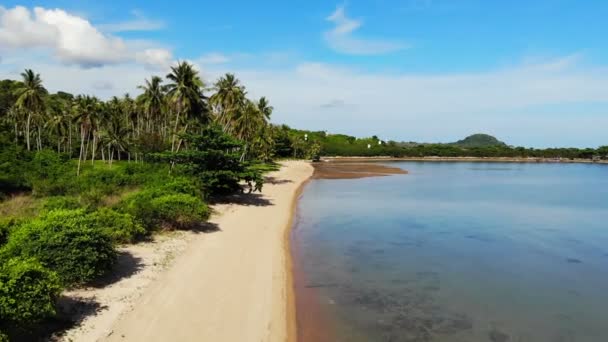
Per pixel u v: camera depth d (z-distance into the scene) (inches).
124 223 853.8
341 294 738.2
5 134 2785.4
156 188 1213.1
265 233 1113.4
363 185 2524.6
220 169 1499.8
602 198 2047.2
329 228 1278.3
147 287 646.5
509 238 1194.0
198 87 2176.4
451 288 786.8
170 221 983.6
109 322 530.6
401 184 2605.8
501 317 665.0
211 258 826.8
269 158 3499.0
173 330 533.3
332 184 2568.9
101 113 2662.4
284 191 2018.9
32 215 977.5
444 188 2409.0
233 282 719.1
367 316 651.5
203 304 617.3
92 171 1969.7
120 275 687.1
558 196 2113.7
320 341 564.7
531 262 965.8
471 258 987.9
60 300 574.2
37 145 3117.6
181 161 1673.2
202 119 2330.2
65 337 486.3
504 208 1713.8
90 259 617.3
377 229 1277.1
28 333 474.3
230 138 1582.2
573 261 979.3
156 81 2696.9
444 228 1310.3
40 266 506.6
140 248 833.5
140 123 3417.8
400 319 645.9
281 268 839.7
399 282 811.4
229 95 2301.9
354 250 1033.5
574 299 746.8
